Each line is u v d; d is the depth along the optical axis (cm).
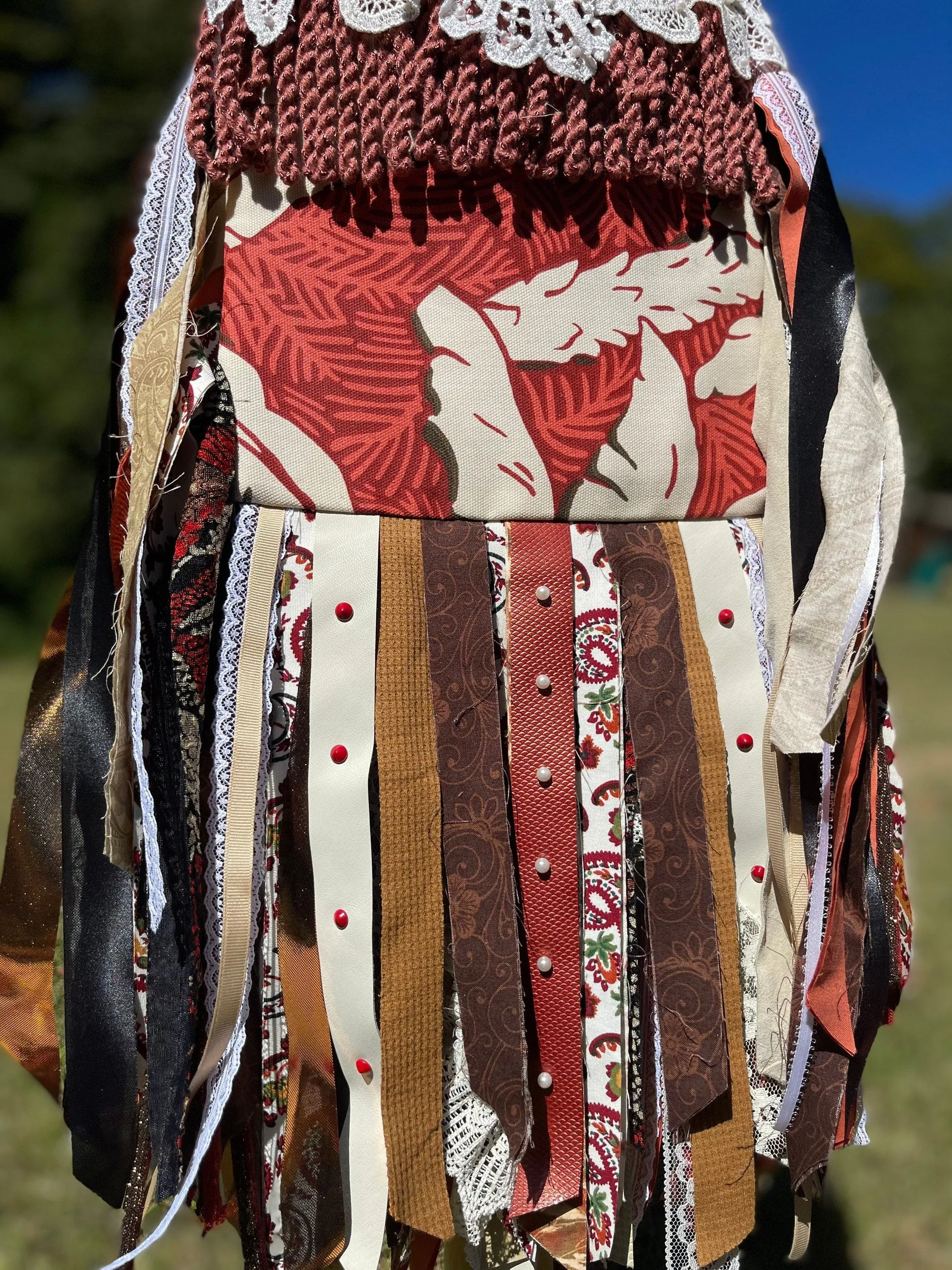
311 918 102
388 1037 100
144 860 98
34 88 1048
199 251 99
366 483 103
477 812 102
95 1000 106
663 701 105
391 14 94
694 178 103
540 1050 105
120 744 97
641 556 106
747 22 107
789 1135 108
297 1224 102
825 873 104
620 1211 110
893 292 3036
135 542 96
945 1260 170
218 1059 99
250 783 100
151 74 1059
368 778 102
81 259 1071
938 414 2845
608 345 105
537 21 95
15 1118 198
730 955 107
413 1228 105
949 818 375
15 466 1100
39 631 1111
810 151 108
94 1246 167
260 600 102
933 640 1042
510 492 104
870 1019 111
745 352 111
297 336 102
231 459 103
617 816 106
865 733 109
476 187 102
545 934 104
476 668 103
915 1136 197
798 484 106
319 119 97
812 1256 171
